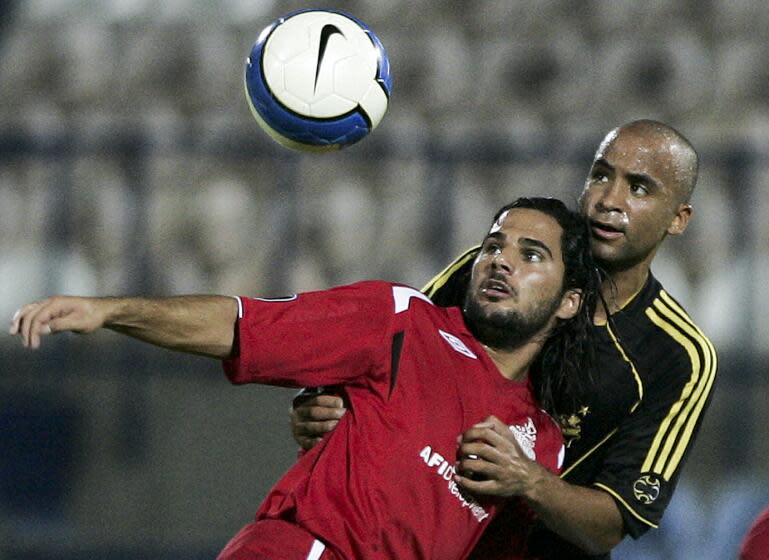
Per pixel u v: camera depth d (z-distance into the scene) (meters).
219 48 39.31
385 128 33.22
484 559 13.59
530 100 37.97
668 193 14.29
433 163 30.78
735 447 29.03
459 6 39.59
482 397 12.54
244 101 38.69
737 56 37.94
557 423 13.87
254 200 32.09
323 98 12.99
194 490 29.89
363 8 39.78
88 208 32.22
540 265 12.80
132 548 29.53
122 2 40.53
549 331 13.28
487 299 12.71
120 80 39.16
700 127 37.00
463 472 12.17
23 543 29.38
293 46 13.09
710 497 28.59
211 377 30.00
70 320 10.34
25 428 29.97
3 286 32.28
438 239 30.97
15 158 31.47
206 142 31.05
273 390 30.03
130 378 29.95
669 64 38.00
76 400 29.98
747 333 30.00
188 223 31.72
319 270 32.28
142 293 31.08
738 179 30.55
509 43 38.72
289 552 11.70
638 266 14.54
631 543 27.97
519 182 31.14
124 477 29.84
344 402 12.70
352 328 11.96
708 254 31.30
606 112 37.62
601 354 14.07
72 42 39.69
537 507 12.66
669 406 14.28
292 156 31.27
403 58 38.44
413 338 12.34
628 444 14.23
